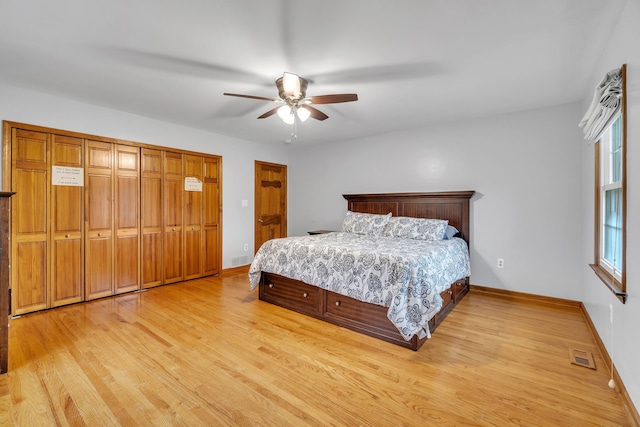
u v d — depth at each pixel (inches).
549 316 115.3
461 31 74.5
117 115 136.9
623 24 66.1
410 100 121.3
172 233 159.6
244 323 108.3
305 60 89.0
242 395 67.8
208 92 114.1
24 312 114.0
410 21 70.5
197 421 59.6
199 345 91.1
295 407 64.1
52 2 63.6
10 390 68.4
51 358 82.5
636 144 60.5
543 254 130.5
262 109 134.0
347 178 194.9
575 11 66.9
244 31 74.8
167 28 73.6
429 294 89.7
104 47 82.4
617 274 77.5
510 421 59.8
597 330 93.1
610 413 61.9
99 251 133.6
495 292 141.6
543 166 129.9
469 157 148.0
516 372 77.1
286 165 226.7
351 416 61.4
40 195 117.3
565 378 74.3
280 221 222.4
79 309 120.8
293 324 107.7
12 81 105.1
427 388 70.6
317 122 154.1
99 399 65.6
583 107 118.3
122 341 93.1
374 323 98.5
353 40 78.5
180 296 139.4
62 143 122.0
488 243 143.6
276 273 123.6
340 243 125.1
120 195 139.6
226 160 184.4
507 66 92.5
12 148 110.3
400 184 171.3
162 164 154.3
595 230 98.3
